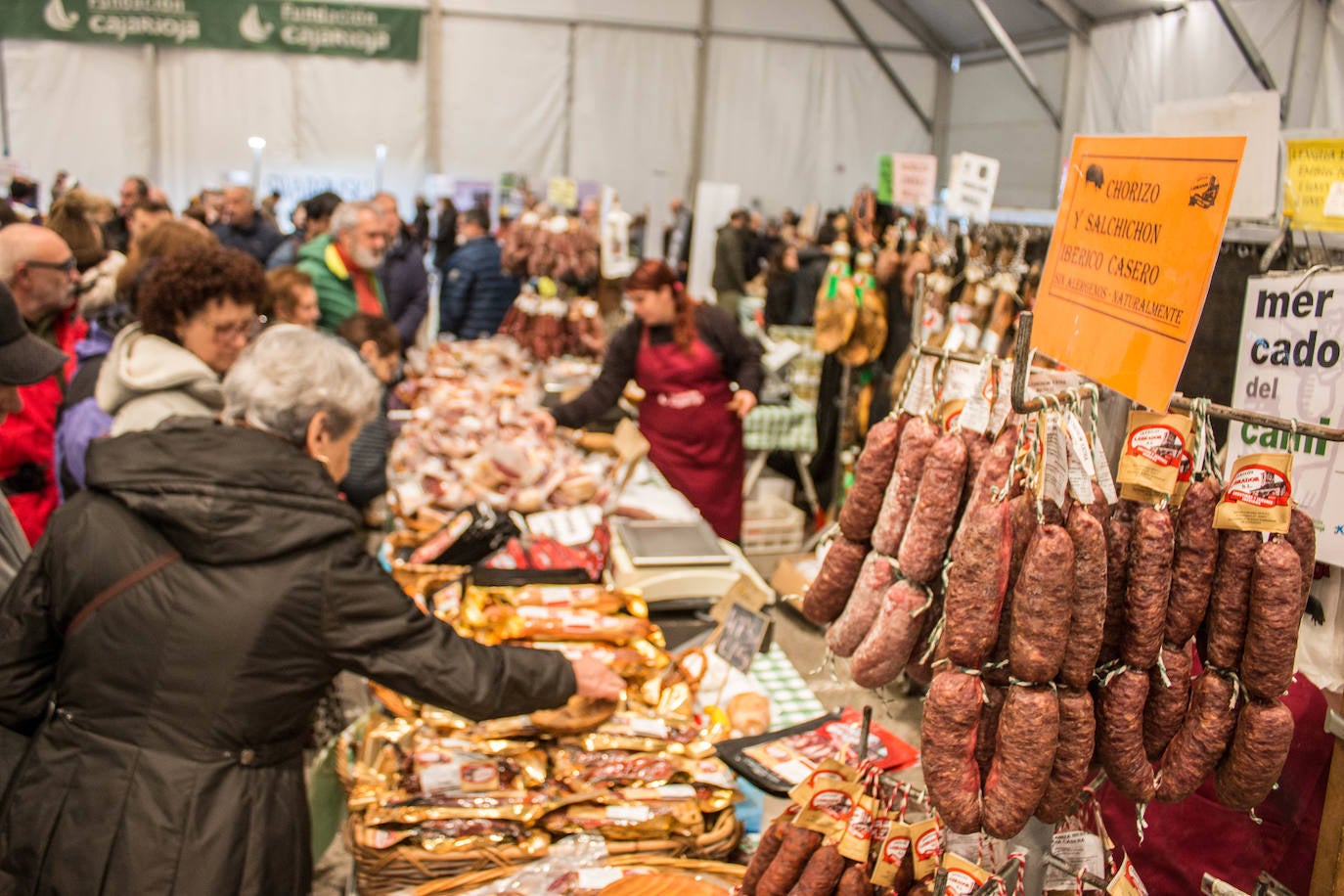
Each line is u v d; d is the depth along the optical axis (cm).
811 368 608
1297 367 128
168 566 145
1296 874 138
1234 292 168
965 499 117
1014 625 100
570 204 694
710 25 1284
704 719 199
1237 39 645
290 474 147
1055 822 107
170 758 144
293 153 1208
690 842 173
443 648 156
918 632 120
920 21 1284
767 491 524
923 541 115
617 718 194
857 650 125
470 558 250
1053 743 99
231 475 143
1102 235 108
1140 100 823
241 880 145
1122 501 106
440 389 355
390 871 166
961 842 120
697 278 771
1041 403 99
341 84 1203
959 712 102
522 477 294
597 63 1263
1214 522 103
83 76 1146
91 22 1130
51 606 151
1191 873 148
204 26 1152
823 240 755
